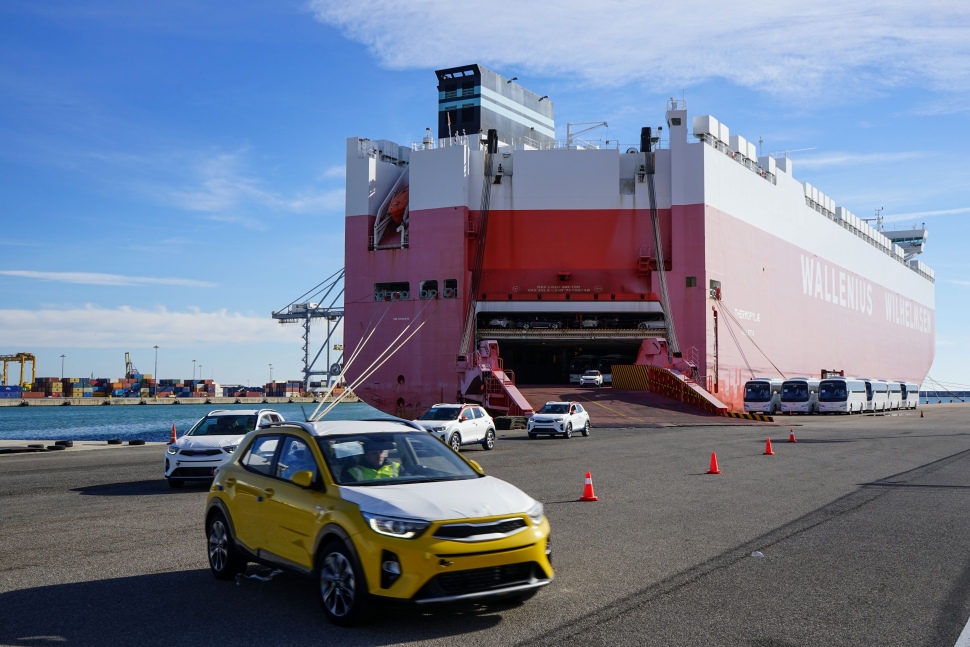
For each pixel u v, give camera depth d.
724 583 8.29
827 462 22.38
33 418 125.56
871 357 103.75
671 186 62.56
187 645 6.36
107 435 78.62
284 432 8.28
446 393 60.34
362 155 66.62
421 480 7.52
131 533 11.53
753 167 74.50
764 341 71.31
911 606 7.38
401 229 64.88
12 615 7.23
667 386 56.22
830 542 10.49
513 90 81.44
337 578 6.86
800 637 6.45
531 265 61.81
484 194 62.66
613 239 61.84
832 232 92.38
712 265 62.69
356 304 64.88
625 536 11.04
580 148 66.31
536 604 7.52
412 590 6.37
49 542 10.83
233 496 8.46
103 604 7.60
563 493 15.92
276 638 6.53
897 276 120.06
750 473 19.58
